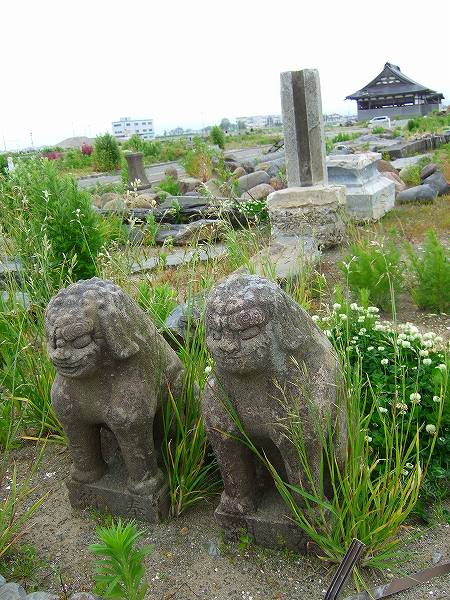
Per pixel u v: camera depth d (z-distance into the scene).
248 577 2.50
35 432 3.72
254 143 42.72
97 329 2.50
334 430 2.41
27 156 13.55
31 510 2.77
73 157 28.95
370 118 62.16
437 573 2.40
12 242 5.46
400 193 10.79
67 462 3.46
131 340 2.57
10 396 3.53
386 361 3.37
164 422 2.84
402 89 60.88
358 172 9.15
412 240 8.09
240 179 12.79
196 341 3.56
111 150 25.84
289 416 2.31
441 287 5.29
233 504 2.63
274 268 4.95
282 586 2.44
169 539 2.74
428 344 3.55
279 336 2.25
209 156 18.39
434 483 2.91
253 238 6.82
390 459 2.67
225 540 2.70
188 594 2.45
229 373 2.33
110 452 3.08
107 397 2.66
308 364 2.36
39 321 3.97
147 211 9.88
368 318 4.02
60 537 2.86
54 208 5.92
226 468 2.58
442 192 11.40
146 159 30.08
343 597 2.34
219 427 2.49
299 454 2.36
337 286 4.65
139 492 2.80
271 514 2.61
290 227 7.85
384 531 2.43
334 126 57.72
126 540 2.00
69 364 2.48
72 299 2.50
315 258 6.36
